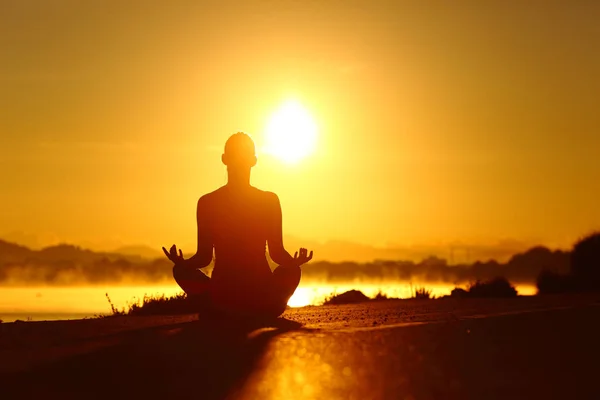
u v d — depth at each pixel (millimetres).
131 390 8891
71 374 9477
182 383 9016
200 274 13609
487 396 8602
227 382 9086
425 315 16562
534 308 17031
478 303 21969
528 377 9406
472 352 10602
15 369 9859
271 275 13695
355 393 8664
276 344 10992
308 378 9219
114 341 11734
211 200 13695
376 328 12461
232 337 11539
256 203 13680
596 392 8789
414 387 8938
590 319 13445
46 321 17188
